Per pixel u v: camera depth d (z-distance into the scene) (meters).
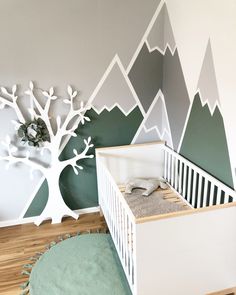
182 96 2.38
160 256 1.66
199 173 2.18
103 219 2.81
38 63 2.38
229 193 1.84
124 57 2.54
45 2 2.25
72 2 2.29
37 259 2.29
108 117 2.67
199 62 2.07
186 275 1.76
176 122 2.54
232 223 1.72
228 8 1.71
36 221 2.73
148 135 2.84
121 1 2.38
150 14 2.47
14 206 2.72
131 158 2.77
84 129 2.65
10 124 2.47
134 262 1.66
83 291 1.98
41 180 2.71
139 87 2.66
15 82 2.38
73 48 2.41
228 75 1.79
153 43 2.56
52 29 2.32
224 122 1.88
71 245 2.44
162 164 2.88
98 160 2.63
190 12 2.10
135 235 1.57
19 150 2.56
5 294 1.98
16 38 2.27
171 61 2.49
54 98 2.48
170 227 1.61
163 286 1.74
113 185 2.07
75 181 2.79
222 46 1.80
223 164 1.95
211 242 1.73
